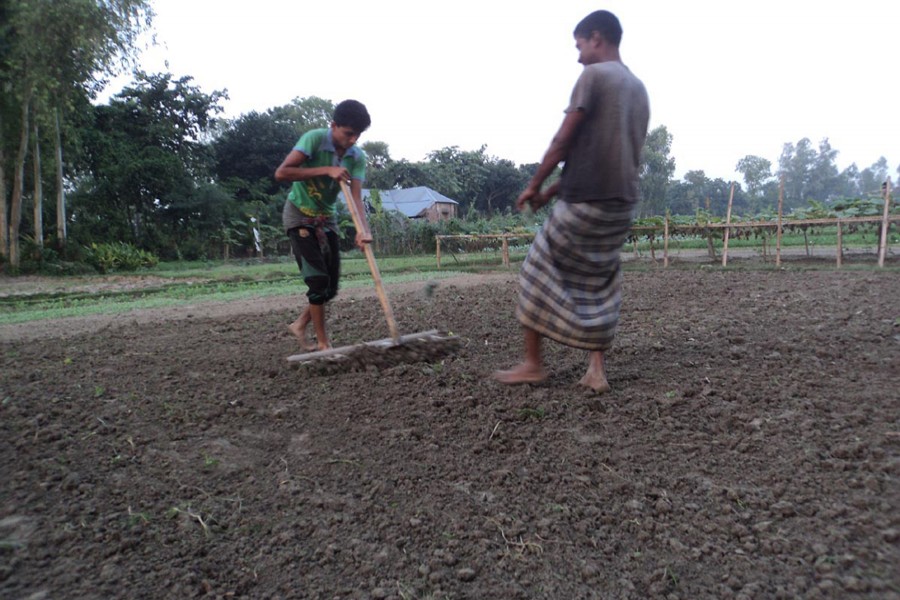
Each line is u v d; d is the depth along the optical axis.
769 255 13.86
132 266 20.72
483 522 2.22
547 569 1.97
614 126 2.85
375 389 3.42
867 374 3.39
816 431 2.69
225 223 29.69
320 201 4.00
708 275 8.98
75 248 19.95
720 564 1.96
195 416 3.09
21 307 9.26
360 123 3.82
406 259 19.16
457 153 52.41
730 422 2.88
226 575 1.94
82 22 16.05
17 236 18.00
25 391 3.41
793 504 2.22
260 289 10.22
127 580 1.89
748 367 3.63
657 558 2.01
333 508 2.31
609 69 2.87
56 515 2.21
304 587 1.89
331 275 4.19
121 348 4.64
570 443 2.77
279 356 4.23
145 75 27.81
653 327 4.86
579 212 2.95
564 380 3.54
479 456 2.68
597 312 3.10
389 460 2.66
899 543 1.96
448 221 24.25
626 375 3.57
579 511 2.27
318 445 2.81
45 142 19.45
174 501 2.33
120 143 26.66
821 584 1.79
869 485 2.26
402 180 47.72
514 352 4.21
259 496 2.38
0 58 16.62
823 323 4.68
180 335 5.23
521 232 14.00
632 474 2.50
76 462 2.60
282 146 37.44
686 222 12.51
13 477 2.46
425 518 2.25
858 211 12.11
